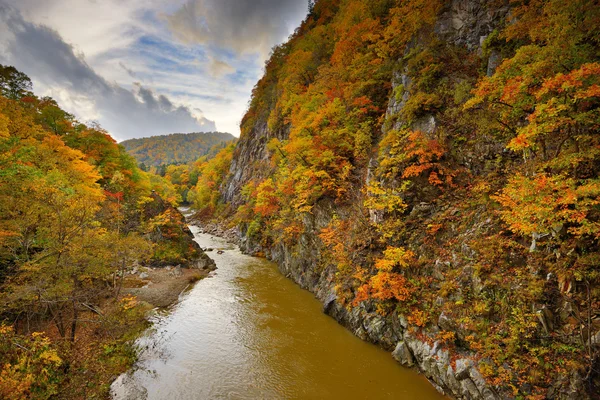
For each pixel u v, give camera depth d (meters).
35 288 12.11
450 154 17.31
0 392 9.96
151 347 16.58
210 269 31.88
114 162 38.81
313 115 28.39
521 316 10.50
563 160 10.22
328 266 22.80
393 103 22.34
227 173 85.69
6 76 30.38
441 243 15.28
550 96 10.59
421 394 12.38
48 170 20.02
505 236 12.59
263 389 13.20
